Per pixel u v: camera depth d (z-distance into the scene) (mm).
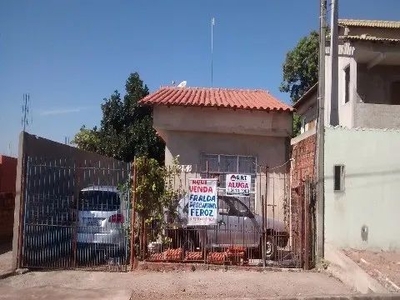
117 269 10023
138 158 10500
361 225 11258
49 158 11367
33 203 10031
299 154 13250
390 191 11391
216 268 10320
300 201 11133
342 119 16125
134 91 25609
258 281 9352
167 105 14555
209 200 10727
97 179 13164
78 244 10438
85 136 24906
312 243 11148
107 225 10492
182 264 10250
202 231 10820
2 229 13883
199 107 14617
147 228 10547
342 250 11023
